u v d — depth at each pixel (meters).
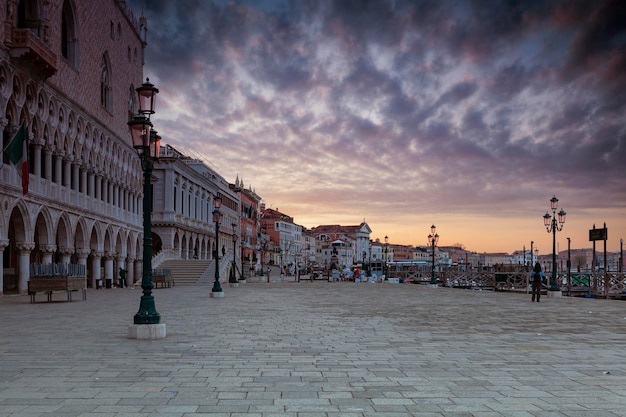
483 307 24.52
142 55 62.94
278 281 71.25
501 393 7.60
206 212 85.62
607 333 14.61
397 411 6.68
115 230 51.31
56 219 38.06
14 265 39.47
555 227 36.84
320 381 8.34
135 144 14.16
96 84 46.44
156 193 68.19
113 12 51.41
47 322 16.92
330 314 20.33
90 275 50.09
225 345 12.01
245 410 6.70
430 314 20.56
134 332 13.05
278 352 11.07
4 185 30.56
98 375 8.72
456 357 10.55
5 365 9.55
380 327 15.91
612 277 41.22
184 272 56.88
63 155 39.25
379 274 100.12
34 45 32.12
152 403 7.00
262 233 140.38
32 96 34.56
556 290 34.91
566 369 9.35
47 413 6.54
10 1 31.48
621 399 7.27
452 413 6.60
